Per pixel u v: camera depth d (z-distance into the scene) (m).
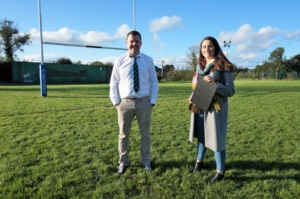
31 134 4.90
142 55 3.15
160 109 8.25
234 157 3.69
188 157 3.70
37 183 2.87
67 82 33.75
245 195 2.62
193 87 3.04
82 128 5.44
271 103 9.76
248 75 48.44
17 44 37.50
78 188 2.74
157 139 4.61
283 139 4.65
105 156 3.72
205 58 2.98
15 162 3.43
